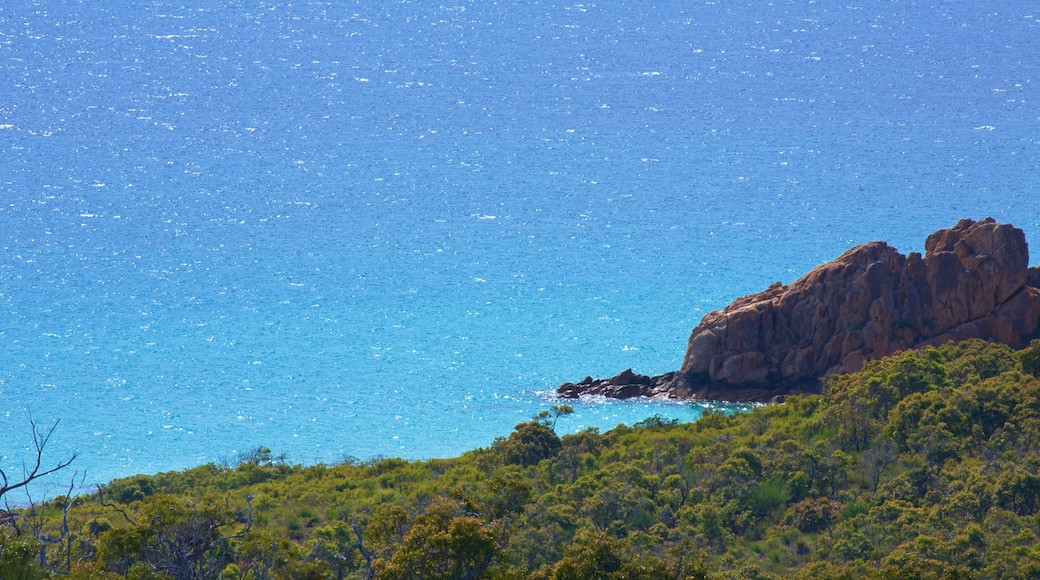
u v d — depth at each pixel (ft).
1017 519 333.01
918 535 325.42
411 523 203.31
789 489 387.55
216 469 509.35
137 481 438.40
